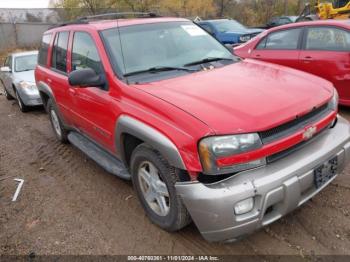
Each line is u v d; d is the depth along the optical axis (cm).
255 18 2997
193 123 260
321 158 282
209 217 256
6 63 1051
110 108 349
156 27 412
